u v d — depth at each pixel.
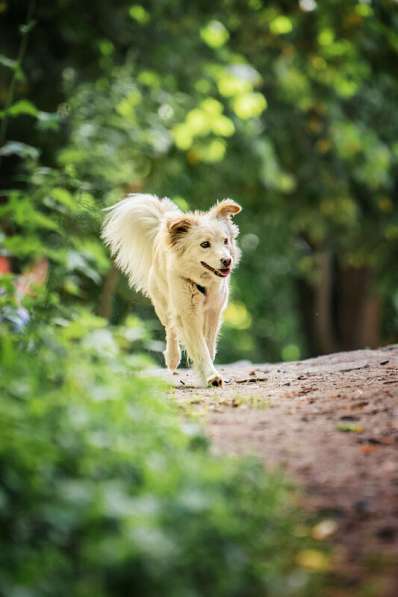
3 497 6.17
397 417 8.98
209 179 29.88
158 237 13.57
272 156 28.38
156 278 13.66
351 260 33.03
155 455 7.11
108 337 8.84
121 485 6.54
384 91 31.00
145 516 5.99
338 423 8.88
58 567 5.80
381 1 26.97
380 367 12.52
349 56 27.95
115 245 14.09
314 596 5.82
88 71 25.39
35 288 9.72
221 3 26.69
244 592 5.83
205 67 26.67
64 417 7.19
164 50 26.06
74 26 24.97
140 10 25.59
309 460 7.84
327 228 32.12
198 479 6.68
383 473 7.52
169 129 25.09
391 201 32.59
